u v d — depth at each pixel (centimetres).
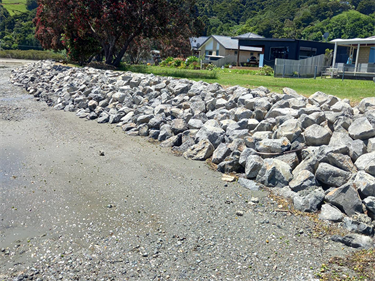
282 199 608
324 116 770
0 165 790
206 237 496
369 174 573
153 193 641
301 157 720
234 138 820
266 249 466
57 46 2825
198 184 677
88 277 412
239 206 587
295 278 408
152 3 2089
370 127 660
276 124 830
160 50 4569
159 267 431
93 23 2144
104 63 2356
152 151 880
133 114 1150
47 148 913
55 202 609
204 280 407
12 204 602
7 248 471
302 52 3806
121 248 470
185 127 966
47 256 453
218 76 1862
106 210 579
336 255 451
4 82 2048
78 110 1316
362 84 1486
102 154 853
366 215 520
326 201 572
